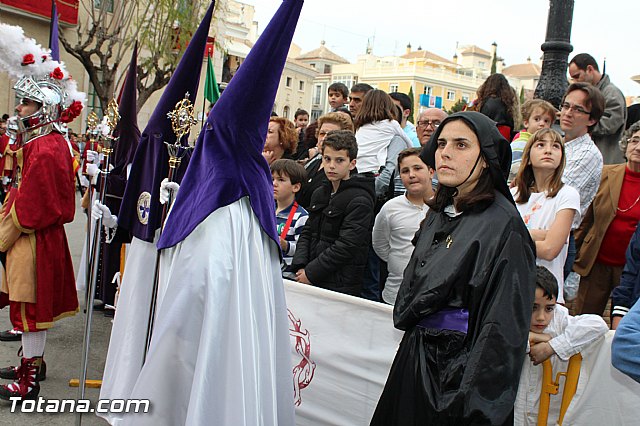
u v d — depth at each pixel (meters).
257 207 2.69
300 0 2.62
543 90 5.75
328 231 4.17
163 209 3.29
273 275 2.85
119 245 5.98
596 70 5.45
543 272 2.95
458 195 2.54
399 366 2.55
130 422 2.52
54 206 4.11
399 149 5.24
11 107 18.31
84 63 16.02
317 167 5.18
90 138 3.88
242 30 42.28
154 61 16.08
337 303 3.60
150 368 2.53
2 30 4.07
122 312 3.48
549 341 2.90
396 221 4.19
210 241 2.56
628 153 4.21
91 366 4.86
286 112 53.91
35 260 4.12
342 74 74.12
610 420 2.91
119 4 15.88
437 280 2.38
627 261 3.62
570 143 4.23
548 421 2.99
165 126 3.55
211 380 2.46
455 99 74.00
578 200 3.49
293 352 3.75
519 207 3.70
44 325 4.14
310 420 3.71
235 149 2.69
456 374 2.32
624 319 2.26
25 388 4.16
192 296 2.52
